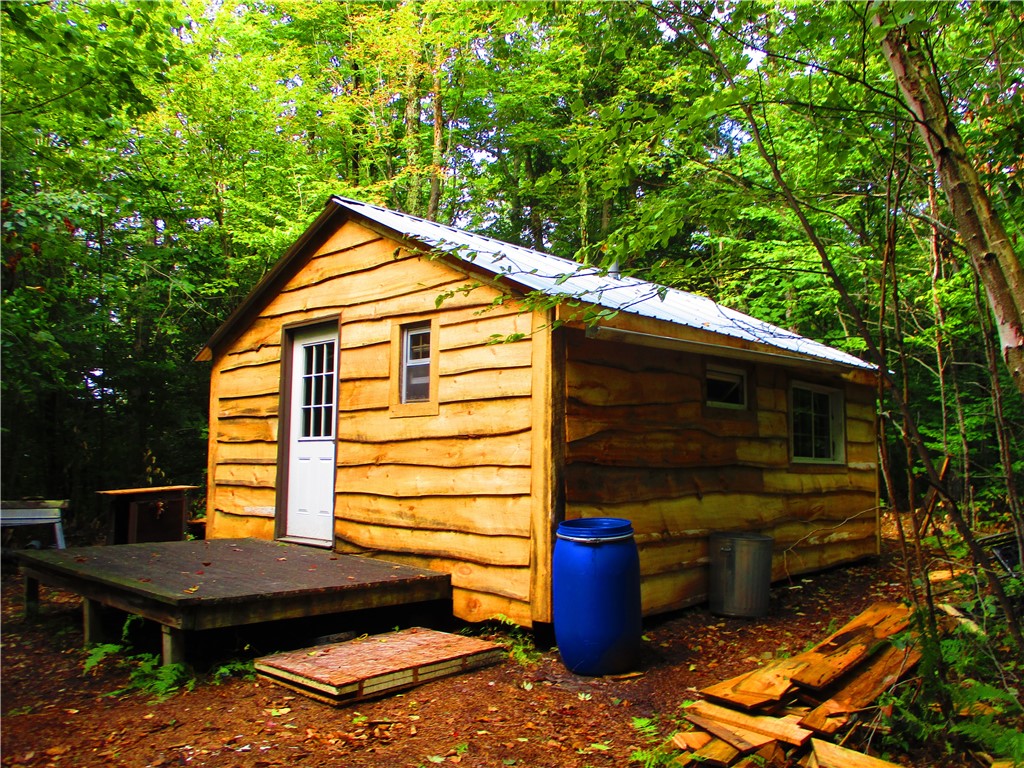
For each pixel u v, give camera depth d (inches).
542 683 174.7
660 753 131.0
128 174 449.1
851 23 109.6
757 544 236.2
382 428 257.8
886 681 144.6
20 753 134.9
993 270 92.8
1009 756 119.4
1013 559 186.9
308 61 625.3
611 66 514.6
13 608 267.9
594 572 179.0
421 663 172.9
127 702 163.9
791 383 308.0
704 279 150.6
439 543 231.5
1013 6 117.6
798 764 124.2
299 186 519.2
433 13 582.6
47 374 400.8
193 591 183.2
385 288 263.7
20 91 275.1
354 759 132.6
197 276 497.0
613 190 139.6
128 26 261.4
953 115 123.5
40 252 333.7
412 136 620.4
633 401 229.1
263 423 311.3
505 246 289.3
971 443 337.4
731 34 113.9
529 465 206.4
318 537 283.6
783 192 113.3
